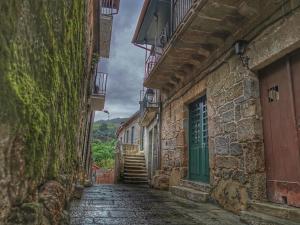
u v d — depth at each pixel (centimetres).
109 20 838
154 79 752
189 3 574
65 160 266
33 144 151
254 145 383
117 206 429
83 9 331
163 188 762
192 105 680
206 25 443
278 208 321
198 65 596
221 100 484
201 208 432
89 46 542
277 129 366
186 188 599
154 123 1070
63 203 228
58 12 208
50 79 189
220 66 496
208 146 541
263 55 373
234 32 447
